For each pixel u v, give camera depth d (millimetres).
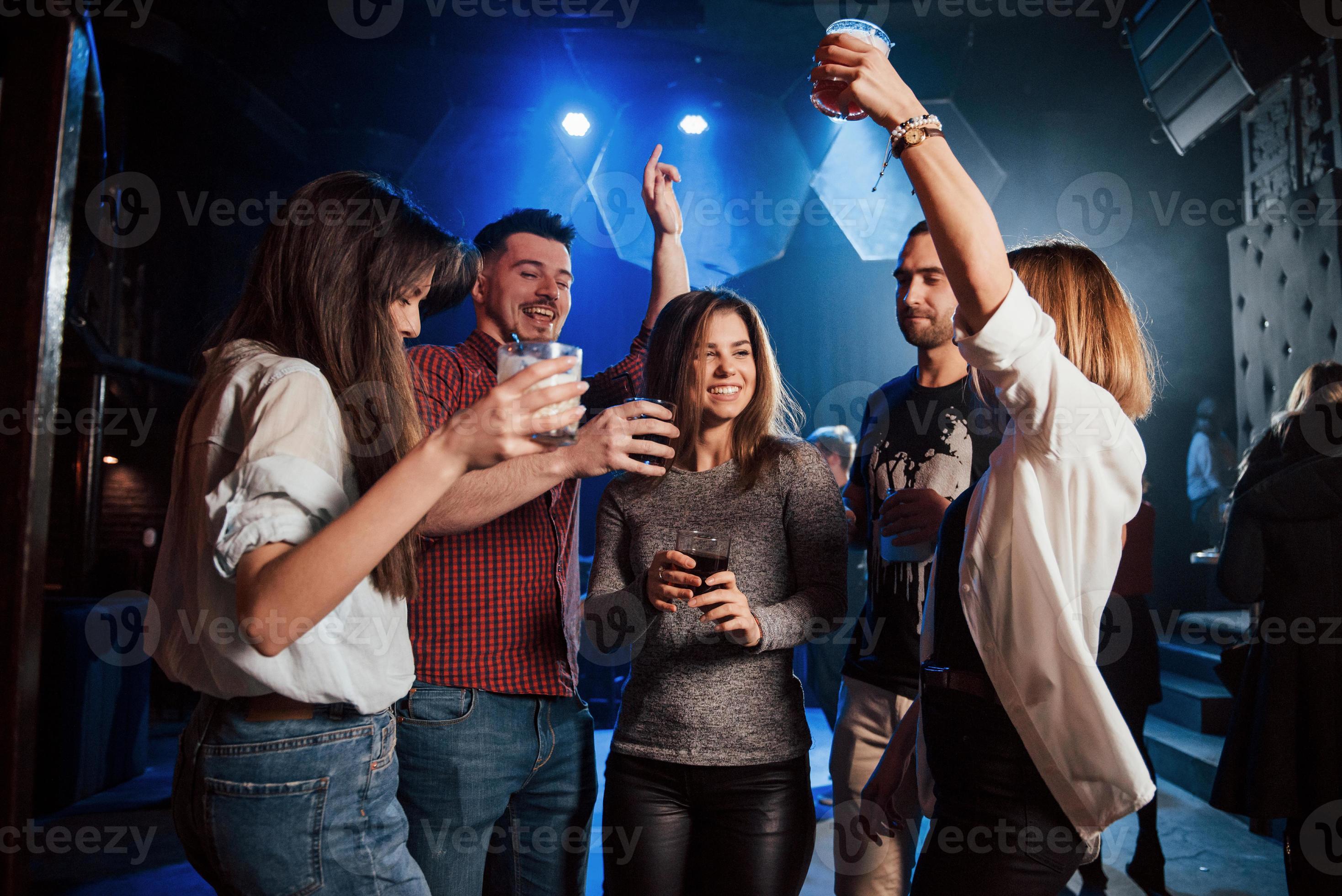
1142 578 2617
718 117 5109
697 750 1452
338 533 772
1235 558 2061
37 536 754
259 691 934
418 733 1439
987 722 1087
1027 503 1027
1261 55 3867
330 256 1051
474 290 1919
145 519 6766
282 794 936
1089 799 1011
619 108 5230
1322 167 3859
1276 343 4176
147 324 6488
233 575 827
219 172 6664
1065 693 1012
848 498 2191
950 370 1971
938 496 1736
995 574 1058
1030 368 954
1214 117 4340
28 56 764
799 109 5051
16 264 752
